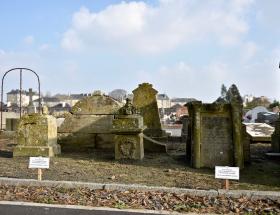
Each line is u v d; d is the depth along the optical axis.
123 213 6.08
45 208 6.29
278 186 8.08
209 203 6.63
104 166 10.48
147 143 13.79
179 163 11.25
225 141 10.48
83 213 6.05
